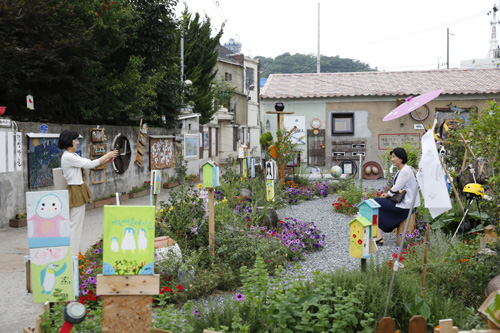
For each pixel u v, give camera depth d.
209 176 6.46
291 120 18.52
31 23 11.20
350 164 18.34
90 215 11.91
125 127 15.91
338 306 3.78
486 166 8.02
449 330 3.19
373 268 5.02
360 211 5.66
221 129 35.84
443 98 17.78
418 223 7.95
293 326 3.78
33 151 11.03
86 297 5.11
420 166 4.52
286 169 15.19
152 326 3.71
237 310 4.16
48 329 3.56
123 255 3.25
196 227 6.89
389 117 4.80
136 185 16.72
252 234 7.12
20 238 9.07
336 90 18.73
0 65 10.80
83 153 13.34
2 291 5.87
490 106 7.17
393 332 3.73
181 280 5.60
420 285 4.95
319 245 7.67
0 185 9.97
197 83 29.19
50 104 12.92
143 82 16.48
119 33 14.23
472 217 7.55
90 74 13.99
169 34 16.94
